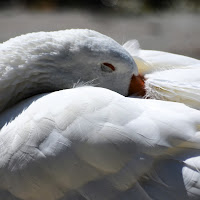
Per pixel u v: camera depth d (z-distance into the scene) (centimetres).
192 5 2466
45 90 624
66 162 498
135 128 492
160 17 2258
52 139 504
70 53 616
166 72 638
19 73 599
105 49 615
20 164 512
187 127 490
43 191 517
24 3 2559
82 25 1955
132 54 679
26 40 618
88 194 503
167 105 520
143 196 490
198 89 560
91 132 495
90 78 628
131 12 2372
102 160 492
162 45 1628
